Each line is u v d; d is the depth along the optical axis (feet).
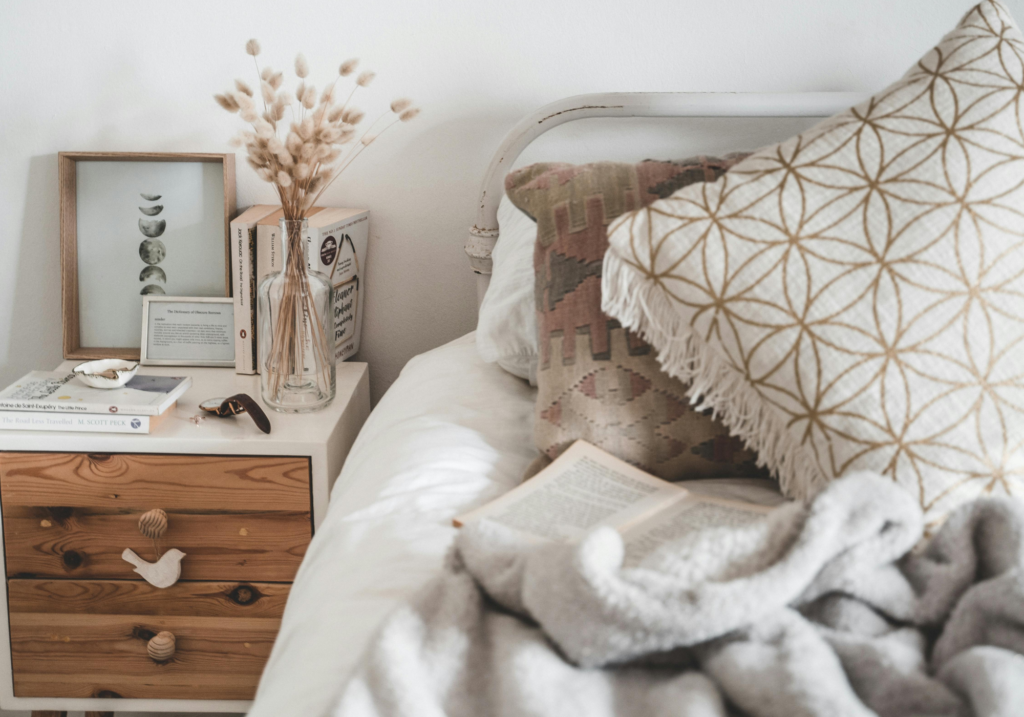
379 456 3.27
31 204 4.84
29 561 3.94
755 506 2.68
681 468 3.03
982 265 2.52
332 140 3.84
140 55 4.63
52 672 4.08
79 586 3.97
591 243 3.13
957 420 2.43
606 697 1.73
